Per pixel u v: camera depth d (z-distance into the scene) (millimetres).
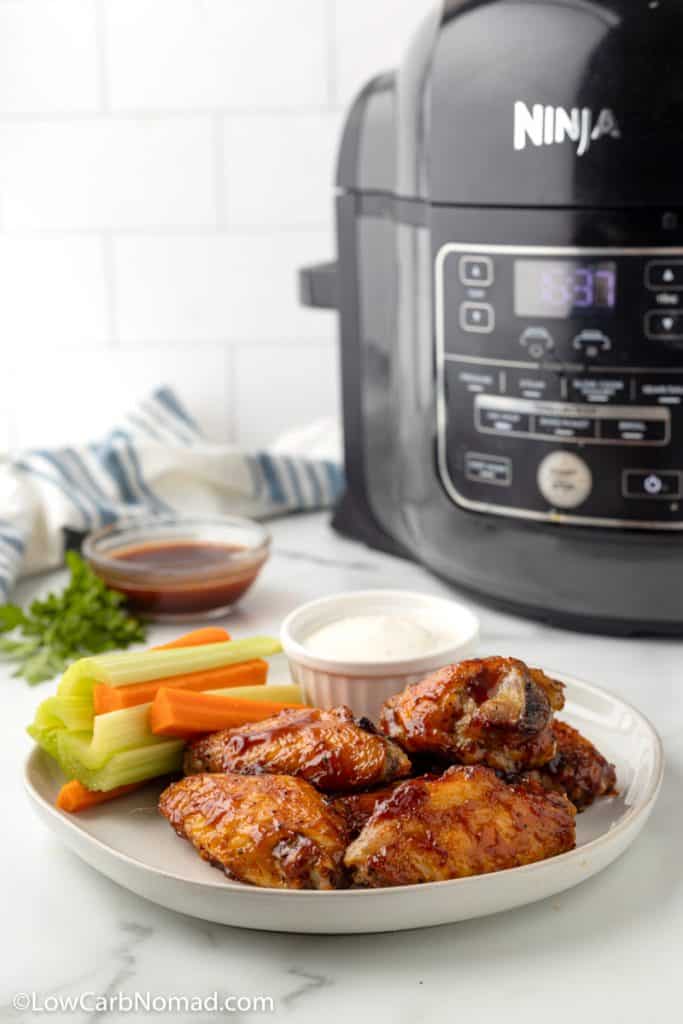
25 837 654
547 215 787
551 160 775
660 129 745
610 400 799
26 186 1393
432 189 837
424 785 563
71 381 1447
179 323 1418
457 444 873
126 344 1430
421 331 885
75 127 1372
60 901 595
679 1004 513
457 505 884
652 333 780
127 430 1313
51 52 1354
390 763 599
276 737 622
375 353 983
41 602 934
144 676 676
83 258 1409
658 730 739
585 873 566
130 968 543
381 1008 516
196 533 1027
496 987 526
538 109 771
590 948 550
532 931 563
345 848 551
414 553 1014
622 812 637
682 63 735
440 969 539
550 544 839
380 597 807
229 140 1361
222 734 642
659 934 559
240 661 731
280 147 1359
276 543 1114
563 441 817
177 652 702
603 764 645
